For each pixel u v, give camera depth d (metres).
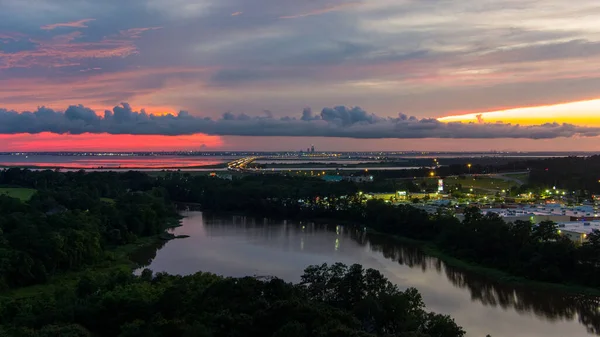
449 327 118.94
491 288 194.62
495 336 144.25
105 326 125.25
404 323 120.81
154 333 110.31
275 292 132.75
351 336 100.00
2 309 135.12
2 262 183.62
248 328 114.50
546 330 149.75
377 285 141.50
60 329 112.12
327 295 142.25
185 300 131.62
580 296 184.38
